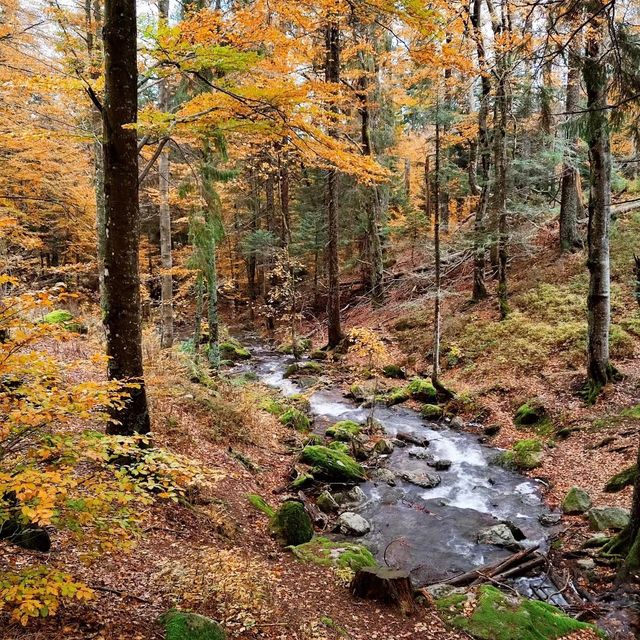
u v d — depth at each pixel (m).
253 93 6.12
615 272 16.34
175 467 3.44
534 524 8.34
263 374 19.42
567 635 5.27
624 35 5.44
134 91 6.00
